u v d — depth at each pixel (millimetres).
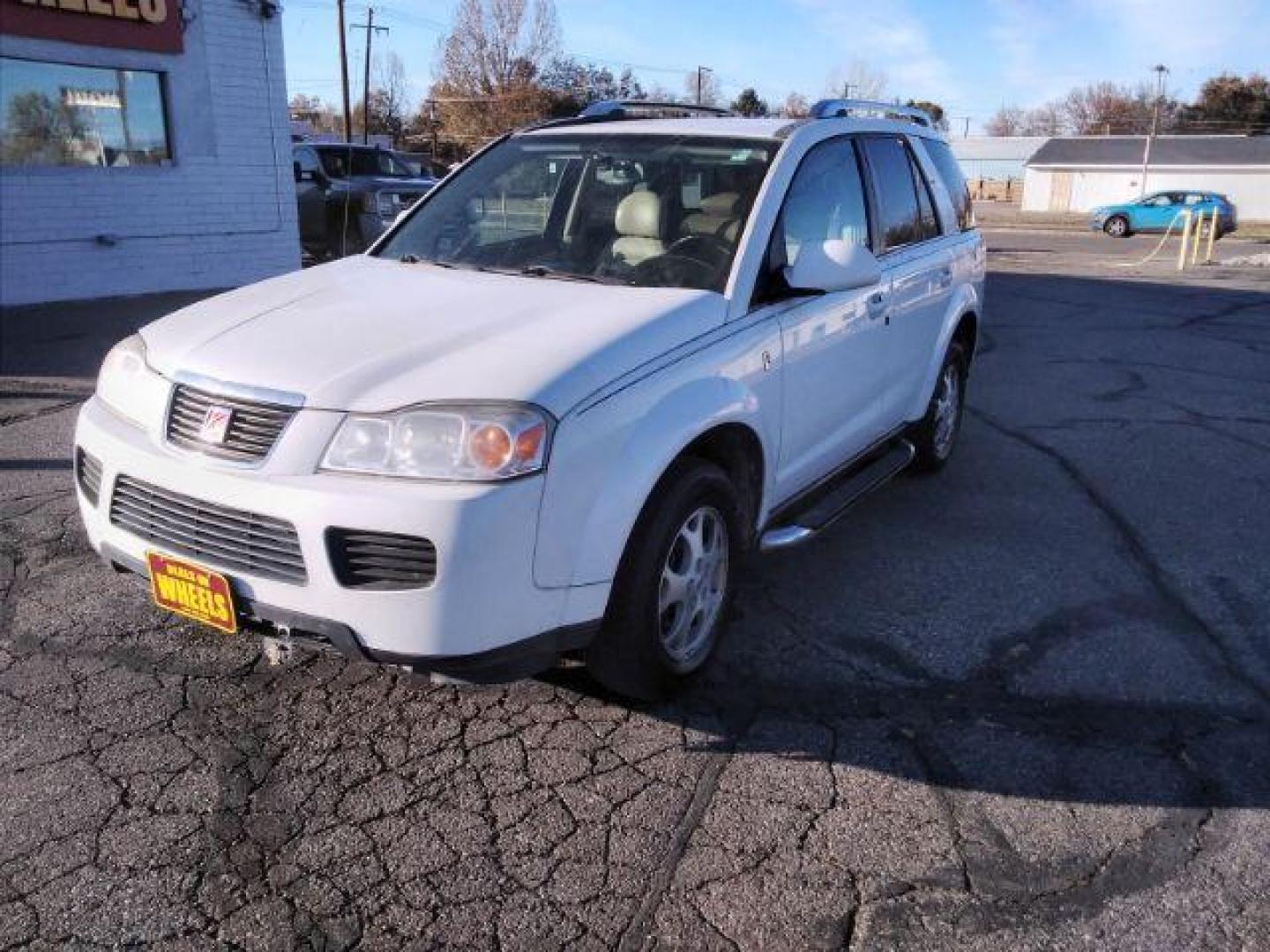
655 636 3203
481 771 3076
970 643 3945
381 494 2672
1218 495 5789
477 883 2627
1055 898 2623
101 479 3188
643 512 3113
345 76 48500
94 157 11492
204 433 2920
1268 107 91875
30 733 3193
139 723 3266
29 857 2674
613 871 2680
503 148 4652
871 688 3604
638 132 4352
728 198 3869
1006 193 75688
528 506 2732
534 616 2832
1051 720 3434
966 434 7047
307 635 2871
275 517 2760
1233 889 2666
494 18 57500
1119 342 10875
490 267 3975
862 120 4855
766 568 4609
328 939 2438
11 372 8078
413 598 2680
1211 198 36406
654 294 3461
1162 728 3400
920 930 2510
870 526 5168
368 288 3646
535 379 2824
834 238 4320
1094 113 103125
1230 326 12078
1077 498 5680
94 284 11703
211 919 2490
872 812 2939
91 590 4172
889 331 4766
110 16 11102
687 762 3150
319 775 3039
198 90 12172
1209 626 4141
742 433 3568
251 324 3277
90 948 2395
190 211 12414
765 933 2488
